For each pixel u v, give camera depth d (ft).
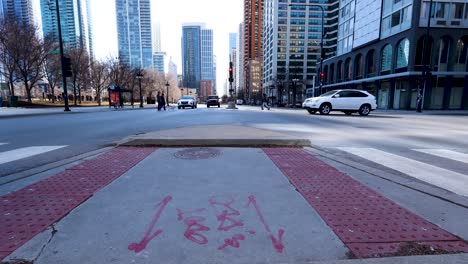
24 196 10.12
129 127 33.81
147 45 345.51
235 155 17.19
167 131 25.29
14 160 16.49
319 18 368.68
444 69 98.84
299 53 370.94
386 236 7.41
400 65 103.50
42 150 19.43
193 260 6.32
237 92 567.18
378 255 6.53
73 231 7.55
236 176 12.76
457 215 8.75
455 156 18.29
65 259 6.30
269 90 383.24
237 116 53.31
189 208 9.16
